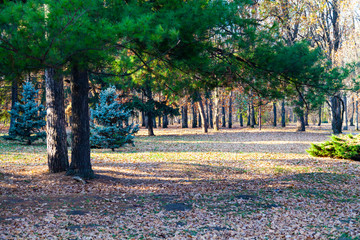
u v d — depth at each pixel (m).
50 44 5.49
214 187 10.30
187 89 10.57
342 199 8.81
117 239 5.72
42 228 6.01
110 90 19.48
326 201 8.60
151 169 12.66
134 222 6.73
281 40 8.77
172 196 9.05
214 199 8.81
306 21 28.09
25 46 5.35
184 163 14.45
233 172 12.94
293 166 14.05
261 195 9.27
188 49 7.50
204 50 7.98
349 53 31.94
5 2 5.39
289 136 30.58
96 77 27.39
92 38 5.63
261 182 11.07
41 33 5.39
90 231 6.04
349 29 32.19
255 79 9.32
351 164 14.23
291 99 10.11
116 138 19.23
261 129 42.22
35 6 5.40
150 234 6.07
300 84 9.03
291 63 8.10
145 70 10.24
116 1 6.80
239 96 41.53
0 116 30.67
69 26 5.45
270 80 9.22
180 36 6.96
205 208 7.92
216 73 8.93
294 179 11.42
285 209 7.89
